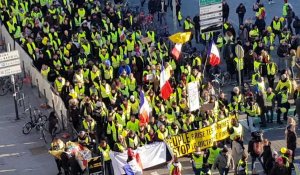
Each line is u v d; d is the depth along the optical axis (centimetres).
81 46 5312
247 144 4391
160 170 4156
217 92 5056
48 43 5328
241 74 5147
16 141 4694
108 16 5838
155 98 4459
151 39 5425
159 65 4797
